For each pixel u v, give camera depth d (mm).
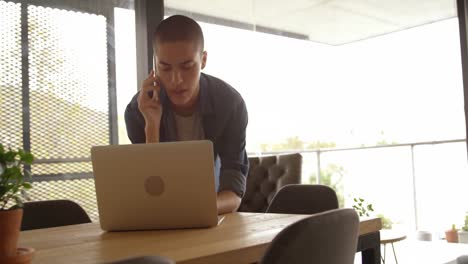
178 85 1560
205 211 1296
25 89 3029
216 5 3855
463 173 4289
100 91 3297
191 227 1325
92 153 1296
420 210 4625
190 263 911
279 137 4227
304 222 803
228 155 1750
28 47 3055
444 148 4375
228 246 1023
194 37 1538
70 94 3184
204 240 1115
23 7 3053
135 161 1278
